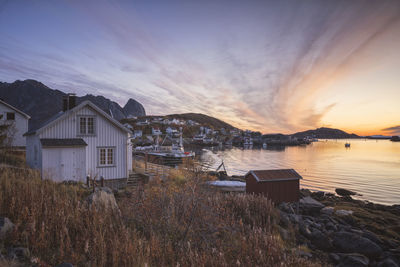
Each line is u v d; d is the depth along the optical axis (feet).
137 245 19.93
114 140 58.18
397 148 556.92
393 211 65.26
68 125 53.21
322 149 495.82
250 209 41.22
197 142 541.75
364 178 142.31
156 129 499.10
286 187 55.98
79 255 18.17
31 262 15.51
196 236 25.39
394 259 32.50
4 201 24.67
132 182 61.16
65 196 30.07
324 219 50.08
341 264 30.17
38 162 50.98
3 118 99.60
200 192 34.42
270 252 23.61
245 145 610.65
